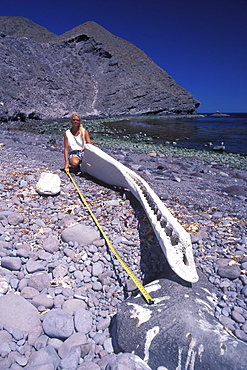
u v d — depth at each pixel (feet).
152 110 140.67
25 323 6.52
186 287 7.09
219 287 8.03
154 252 9.35
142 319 6.23
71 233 9.95
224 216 12.86
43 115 101.35
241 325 6.68
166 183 18.25
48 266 8.64
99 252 9.55
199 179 21.39
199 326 5.87
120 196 14.35
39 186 13.70
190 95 164.76
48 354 5.80
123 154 31.96
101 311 7.19
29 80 113.39
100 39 155.53
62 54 142.10
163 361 5.60
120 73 145.28
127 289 7.82
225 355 5.34
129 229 11.02
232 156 35.68
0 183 14.84
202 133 64.13
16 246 9.34
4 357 5.78
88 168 16.93
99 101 132.77
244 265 8.68
